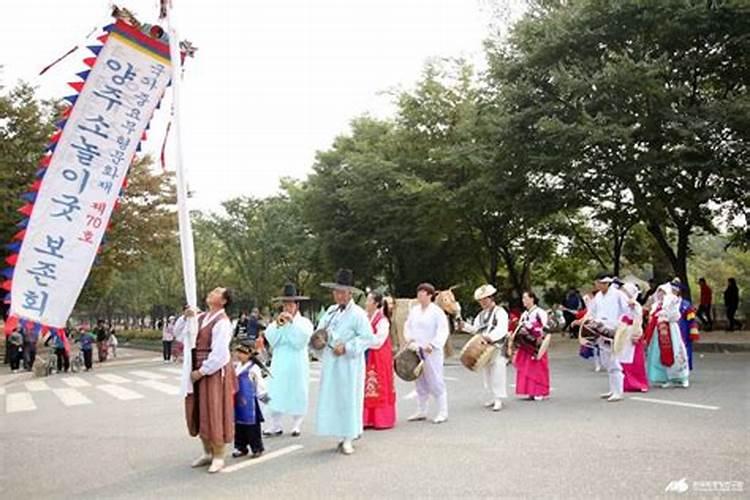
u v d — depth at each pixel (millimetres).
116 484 6766
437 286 35594
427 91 30016
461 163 23906
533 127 19250
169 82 7418
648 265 35656
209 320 7324
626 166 18156
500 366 10391
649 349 12367
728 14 17406
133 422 10609
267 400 7973
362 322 7926
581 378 13875
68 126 6984
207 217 45625
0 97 29859
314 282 44250
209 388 7172
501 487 6059
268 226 44000
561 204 20828
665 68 17906
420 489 6113
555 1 21766
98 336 29922
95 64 7094
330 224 35594
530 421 9203
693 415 9125
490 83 22672
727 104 17031
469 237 31859
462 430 8805
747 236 23047
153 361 28688
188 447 8461
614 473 6355
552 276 37406
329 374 7898
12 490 6664
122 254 32000
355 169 30625
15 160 29547
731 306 24438
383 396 9219
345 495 6039
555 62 19594
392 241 32719
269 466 7289
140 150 7285
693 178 18219
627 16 18469
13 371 24969
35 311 6668
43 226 6797
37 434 9828
